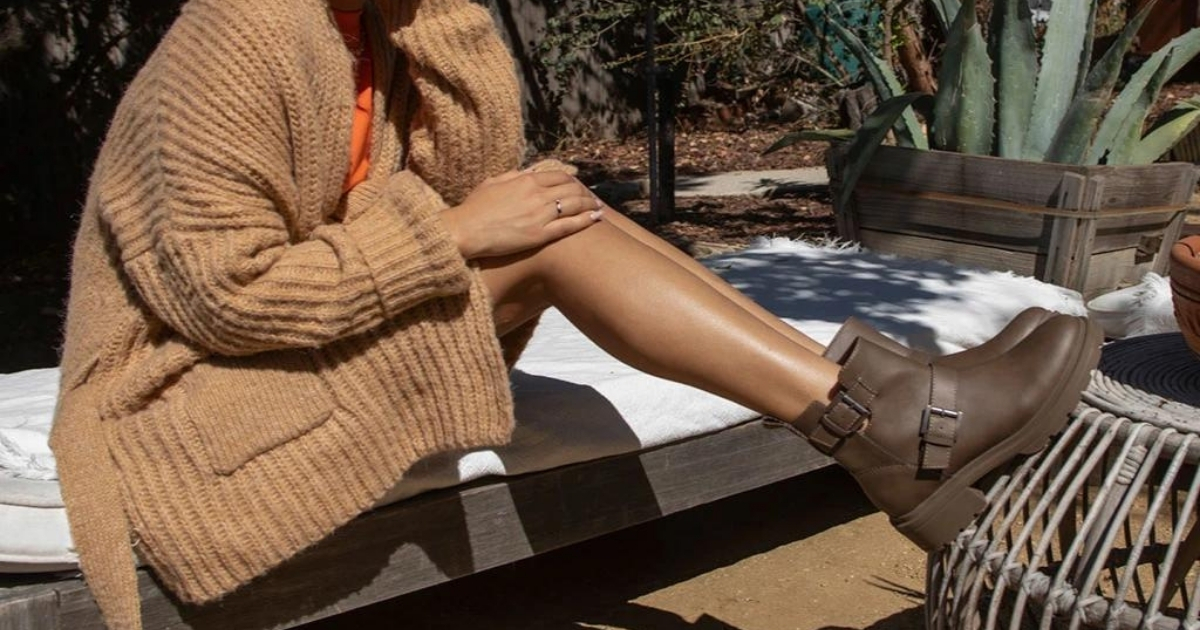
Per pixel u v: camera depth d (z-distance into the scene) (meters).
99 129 7.34
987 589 2.18
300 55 1.91
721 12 8.20
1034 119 4.62
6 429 2.09
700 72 9.43
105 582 1.84
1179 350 2.38
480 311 1.97
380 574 2.13
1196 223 5.71
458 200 2.17
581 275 1.99
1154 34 9.83
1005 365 1.93
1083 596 1.79
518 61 10.19
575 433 2.33
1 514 1.85
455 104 2.09
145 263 1.89
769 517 3.48
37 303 5.99
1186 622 1.71
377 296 1.89
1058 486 1.92
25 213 7.19
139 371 1.94
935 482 1.94
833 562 3.14
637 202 8.18
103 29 7.27
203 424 1.89
